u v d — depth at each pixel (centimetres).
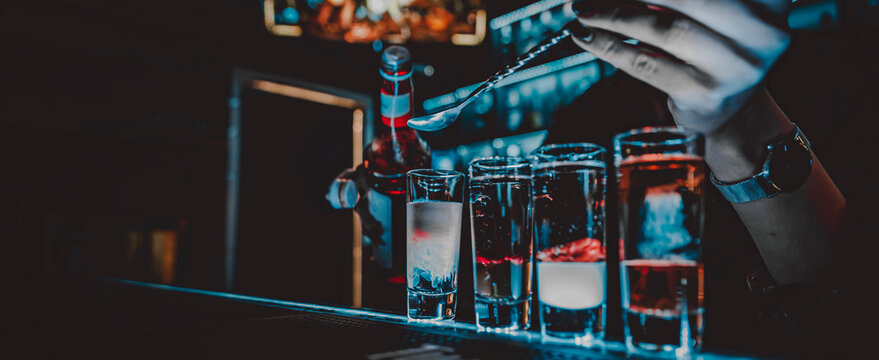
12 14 182
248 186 244
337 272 268
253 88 247
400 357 37
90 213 198
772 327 48
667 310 35
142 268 208
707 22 40
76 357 38
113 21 207
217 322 49
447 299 50
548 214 41
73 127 194
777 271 55
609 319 64
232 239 232
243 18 244
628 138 36
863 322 41
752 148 50
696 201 35
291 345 40
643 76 44
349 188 72
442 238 50
